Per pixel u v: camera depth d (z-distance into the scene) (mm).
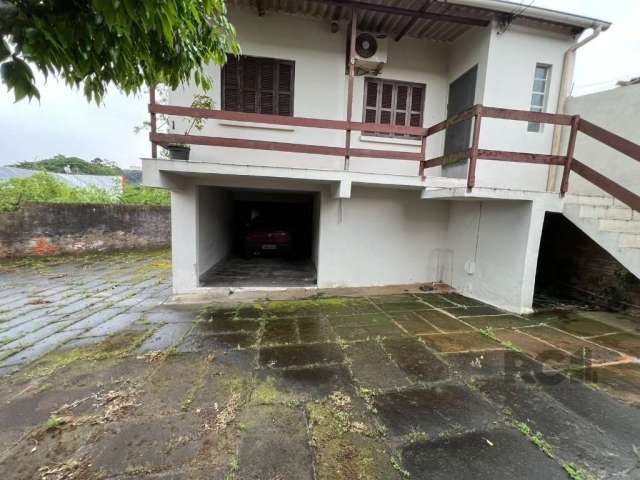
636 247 3799
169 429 2043
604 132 3852
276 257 9062
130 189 12914
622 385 2635
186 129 5273
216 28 2562
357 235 5965
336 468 1739
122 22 1518
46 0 1515
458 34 5730
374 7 4719
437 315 4461
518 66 5312
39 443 1911
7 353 3133
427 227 6219
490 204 5102
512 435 2020
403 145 6070
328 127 4645
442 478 1677
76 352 3174
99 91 2051
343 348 3344
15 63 1506
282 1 5023
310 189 5738
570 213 4375
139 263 8070
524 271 4473
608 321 4234
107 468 1727
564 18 4988
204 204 6109
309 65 5566
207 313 4445
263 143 4543
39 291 5484
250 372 2811
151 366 2902
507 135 5496
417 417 2195
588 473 1708
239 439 1959
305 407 2299
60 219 8695
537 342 3523
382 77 5902
